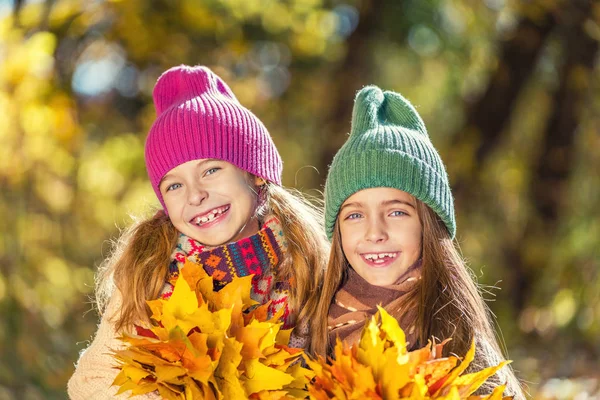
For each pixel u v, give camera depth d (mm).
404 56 8633
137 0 7418
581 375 4953
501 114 8172
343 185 2566
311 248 2793
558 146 7973
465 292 2615
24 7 6699
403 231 2535
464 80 8484
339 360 2164
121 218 8234
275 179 2803
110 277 2867
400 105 2719
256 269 2676
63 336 5723
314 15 8617
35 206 6449
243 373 2277
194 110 2658
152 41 7754
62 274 6418
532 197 8102
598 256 6555
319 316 2654
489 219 8297
